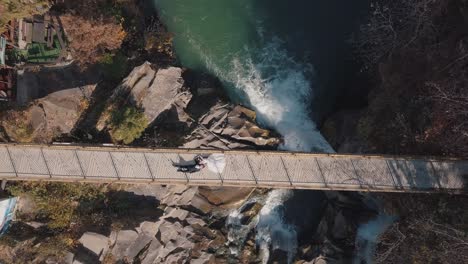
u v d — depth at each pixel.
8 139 37.88
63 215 38.53
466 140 35.59
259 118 43.78
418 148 38.00
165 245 40.50
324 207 43.88
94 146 37.94
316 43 43.44
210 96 42.78
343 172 38.62
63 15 37.84
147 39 41.59
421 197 38.34
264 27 43.53
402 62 38.25
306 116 44.03
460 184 37.44
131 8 41.31
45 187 39.00
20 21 37.53
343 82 43.38
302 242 43.22
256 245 43.78
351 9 42.84
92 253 37.47
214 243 42.16
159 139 40.00
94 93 39.81
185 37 43.53
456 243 33.81
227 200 41.81
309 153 38.78
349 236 40.97
